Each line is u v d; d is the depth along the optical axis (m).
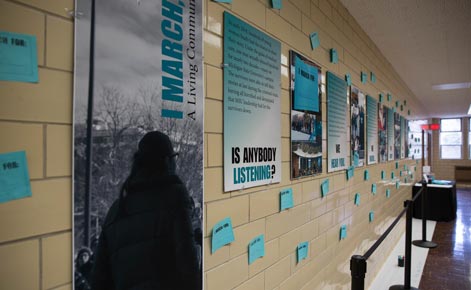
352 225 2.73
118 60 0.81
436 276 3.51
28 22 0.65
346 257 2.56
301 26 1.85
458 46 3.71
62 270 0.70
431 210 6.49
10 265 0.62
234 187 1.25
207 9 1.13
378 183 3.71
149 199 0.90
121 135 0.82
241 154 1.30
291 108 1.71
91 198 0.76
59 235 0.70
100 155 0.77
